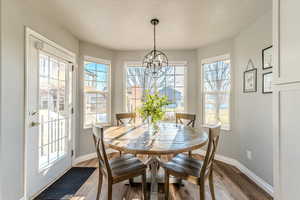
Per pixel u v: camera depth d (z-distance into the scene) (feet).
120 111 11.98
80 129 10.07
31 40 6.39
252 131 7.86
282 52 3.32
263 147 7.11
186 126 8.09
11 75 5.48
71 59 9.10
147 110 6.84
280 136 3.38
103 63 11.30
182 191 6.73
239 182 7.48
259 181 7.23
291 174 3.11
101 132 4.75
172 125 8.34
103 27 8.19
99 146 5.38
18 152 5.78
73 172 8.55
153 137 5.87
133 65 12.06
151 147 4.77
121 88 12.01
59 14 6.94
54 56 7.82
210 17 7.19
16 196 5.68
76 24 7.88
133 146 4.86
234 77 9.48
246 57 8.29
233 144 9.49
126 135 6.16
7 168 5.36
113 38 9.63
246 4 6.21
